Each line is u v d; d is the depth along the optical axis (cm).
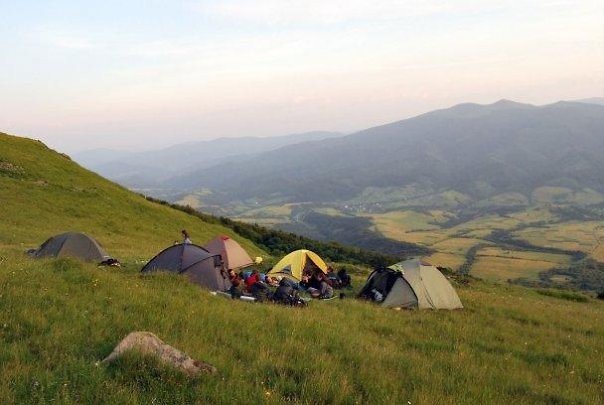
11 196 4372
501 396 982
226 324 1202
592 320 2369
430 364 1141
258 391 777
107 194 5425
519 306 2472
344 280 2620
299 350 1055
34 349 858
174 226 5291
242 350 1015
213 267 2045
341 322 1532
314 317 1494
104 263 2345
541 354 1466
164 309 1254
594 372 1330
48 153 6141
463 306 2206
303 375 893
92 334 962
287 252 6103
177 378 781
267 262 3512
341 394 815
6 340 893
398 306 2066
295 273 2575
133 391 711
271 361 943
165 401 704
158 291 1491
